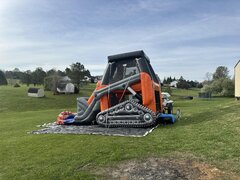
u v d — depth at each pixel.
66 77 96.50
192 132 9.26
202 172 5.53
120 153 7.17
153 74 13.07
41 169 6.45
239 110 15.06
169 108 15.29
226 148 6.91
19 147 8.89
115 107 11.78
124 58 12.17
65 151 7.82
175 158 6.47
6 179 6.02
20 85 115.88
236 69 35.53
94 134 10.16
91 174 5.89
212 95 75.25
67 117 13.97
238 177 5.17
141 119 11.26
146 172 5.80
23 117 27.31
